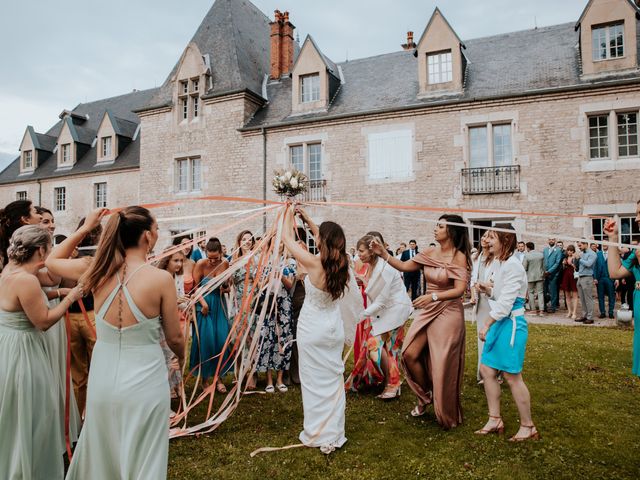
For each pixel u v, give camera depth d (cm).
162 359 245
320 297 367
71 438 342
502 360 372
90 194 2169
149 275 239
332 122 1543
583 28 1300
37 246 287
